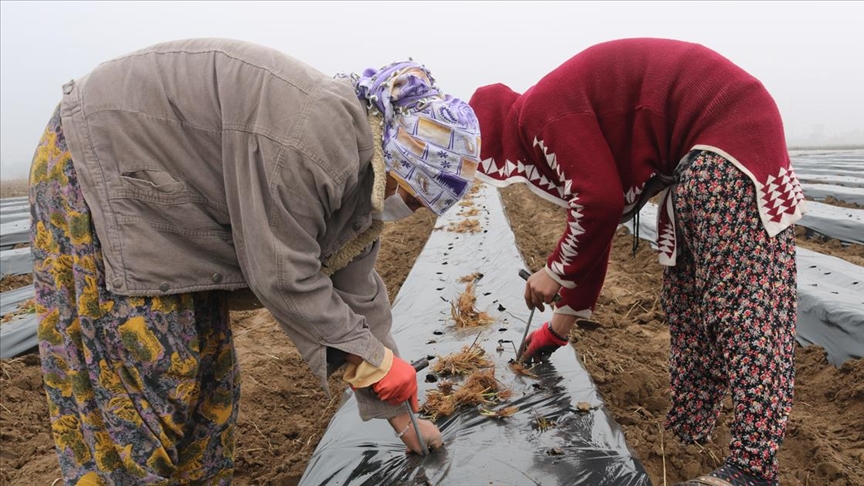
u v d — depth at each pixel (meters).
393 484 2.42
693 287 2.56
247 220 1.79
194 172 1.84
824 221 7.59
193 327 1.96
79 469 1.96
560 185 2.63
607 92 2.42
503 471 2.43
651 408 3.43
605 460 2.47
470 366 3.38
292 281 1.83
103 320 1.82
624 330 4.75
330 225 2.04
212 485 2.31
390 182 2.02
